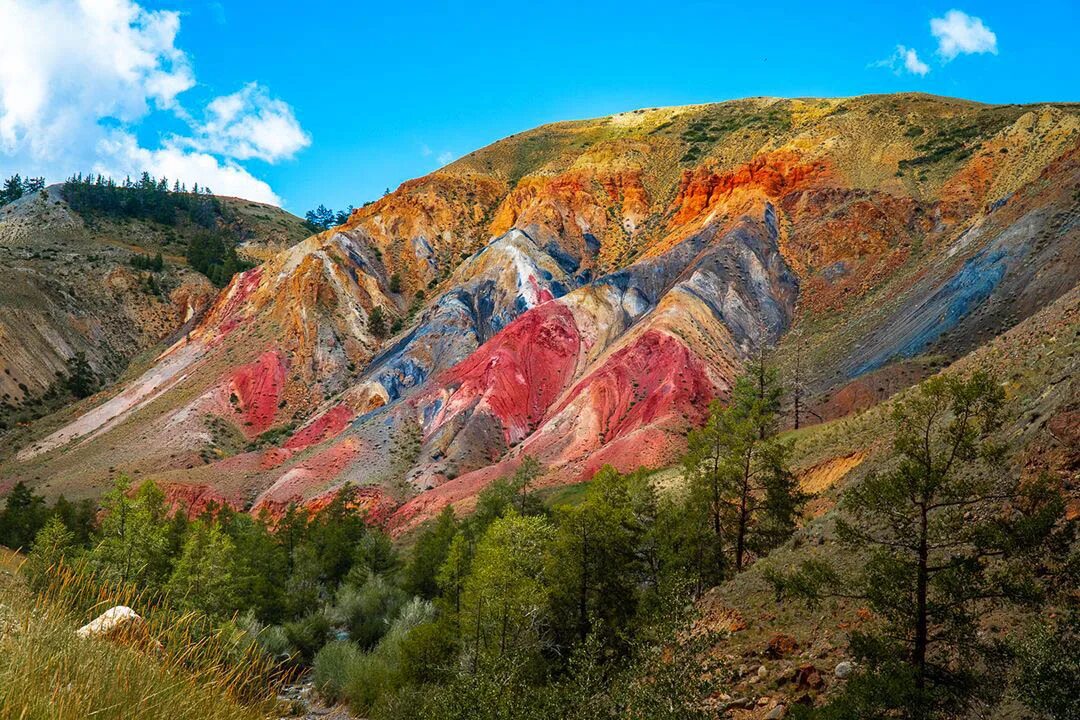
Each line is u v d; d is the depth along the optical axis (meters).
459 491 86.12
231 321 152.00
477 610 31.97
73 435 128.50
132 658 8.50
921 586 15.61
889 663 15.05
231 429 122.88
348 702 34.97
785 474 32.94
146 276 196.12
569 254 156.75
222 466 105.06
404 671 32.75
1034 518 15.27
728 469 32.78
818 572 17.61
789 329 114.00
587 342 119.31
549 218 164.00
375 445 101.62
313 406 130.12
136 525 39.62
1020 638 15.15
